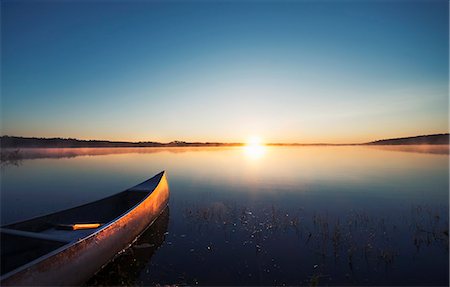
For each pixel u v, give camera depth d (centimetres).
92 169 2820
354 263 685
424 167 2872
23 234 557
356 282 602
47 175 2345
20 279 412
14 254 544
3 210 1211
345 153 6575
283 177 2192
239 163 3631
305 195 1490
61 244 536
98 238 600
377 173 2411
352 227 942
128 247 753
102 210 965
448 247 766
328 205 1265
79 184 1917
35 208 1249
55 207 1270
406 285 587
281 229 927
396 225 961
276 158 4809
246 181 1992
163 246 782
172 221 1012
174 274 630
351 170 2659
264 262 694
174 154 6606
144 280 598
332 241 818
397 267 662
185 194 1535
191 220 1023
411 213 1119
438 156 4675
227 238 846
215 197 1449
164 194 1133
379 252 742
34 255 542
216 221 1013
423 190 1617
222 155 6138
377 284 593
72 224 796
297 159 4441
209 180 2045
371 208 1208
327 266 670
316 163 3553
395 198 1407
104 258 625
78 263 531
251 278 618
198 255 729
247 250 762
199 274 632
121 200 1081
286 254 737
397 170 2623
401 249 759
